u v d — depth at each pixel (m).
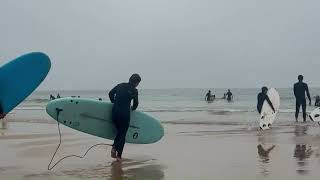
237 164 7.75
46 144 10.75
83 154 9.06
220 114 24.75
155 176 6.73
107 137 8.45
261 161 8.05
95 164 7.84
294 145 10.25
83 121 8.34
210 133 13.43
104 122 8.41
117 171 7.14
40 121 19.45
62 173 6.98
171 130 14.56
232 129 14.75
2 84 7.71
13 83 7.77
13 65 7.84
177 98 72.50
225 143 10.84
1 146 10.40
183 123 17.59
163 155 8.91
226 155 8.85
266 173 6.87
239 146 10.24
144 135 8.88
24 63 7.90
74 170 7.24
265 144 10.51
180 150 9.63
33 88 7.88
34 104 50.53
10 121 19.52
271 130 14.14
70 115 8.30
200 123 17.50
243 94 93.19
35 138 12.06
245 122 17.84
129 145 10.48
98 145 10.45
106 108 8.41
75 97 8.63
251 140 11.41
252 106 37.28
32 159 8.46
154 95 96.56
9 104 7.69
